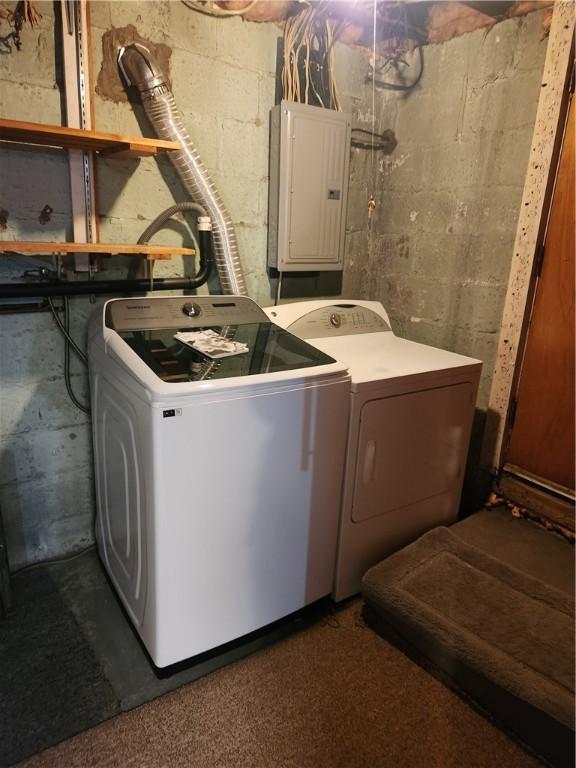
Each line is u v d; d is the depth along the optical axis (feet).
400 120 8.04
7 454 6.10
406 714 4.75
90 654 5.25
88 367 6.21
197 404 4.27
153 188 6.35
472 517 7.31
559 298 6.55
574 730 4.08
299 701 4.84
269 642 5.53
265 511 5.01
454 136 7.30
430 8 7.19
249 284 7.53
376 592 5.50
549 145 6.23
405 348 7.09
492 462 7.60
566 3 5.81
